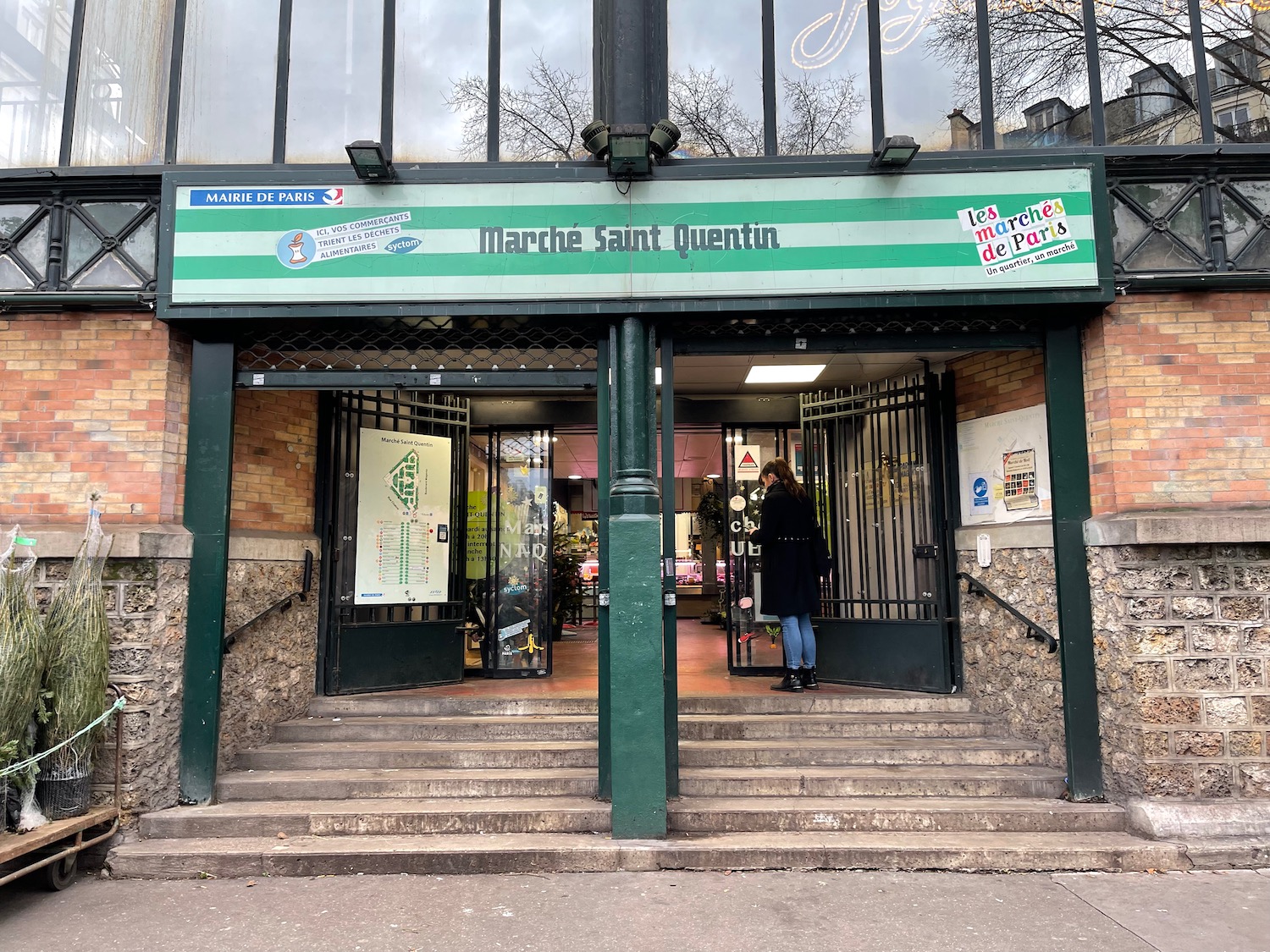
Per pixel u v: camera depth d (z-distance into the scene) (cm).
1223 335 507
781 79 554
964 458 635
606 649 509
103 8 555
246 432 584
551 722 584
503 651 755
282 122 549
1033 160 509
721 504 1409
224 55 556
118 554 469
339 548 654
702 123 549
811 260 505
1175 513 487
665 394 522
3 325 514
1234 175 521
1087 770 495
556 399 772
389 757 543
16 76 549
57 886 423
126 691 471
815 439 743
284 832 473
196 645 501
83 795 440
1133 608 477
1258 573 479
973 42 556
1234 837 453
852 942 361
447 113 554
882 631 666
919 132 550
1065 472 514
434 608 711
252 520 586
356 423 673
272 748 551
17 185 520
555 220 508
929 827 477
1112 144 540
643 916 386
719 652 964
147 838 467
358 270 505
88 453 503
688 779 512
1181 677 472
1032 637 556
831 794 510
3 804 398
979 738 571
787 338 530
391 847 450
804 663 654
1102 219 505
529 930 373
